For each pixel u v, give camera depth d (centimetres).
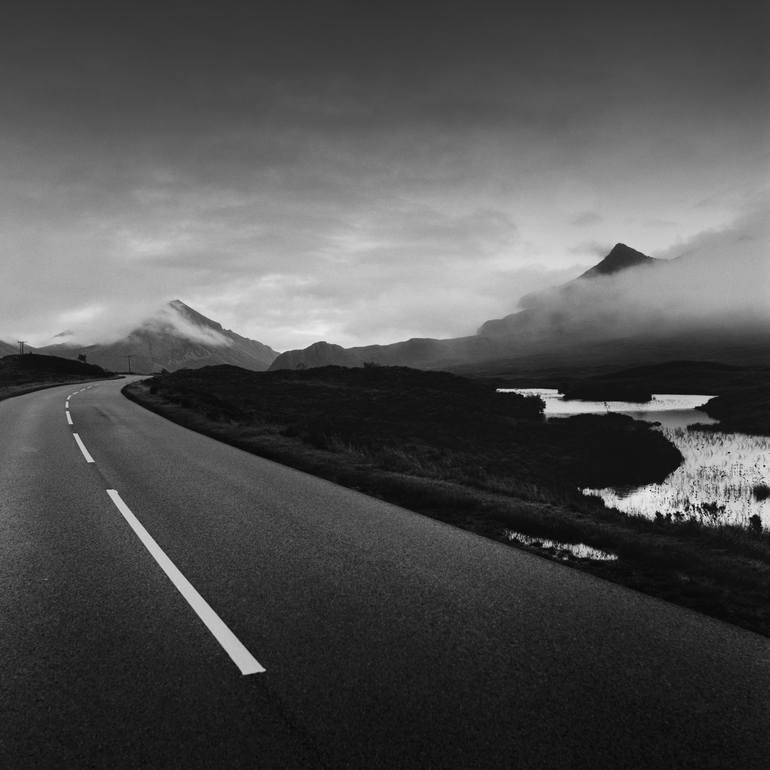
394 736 291
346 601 479
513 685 344
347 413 5041
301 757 274
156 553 608
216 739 287
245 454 1362
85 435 1656
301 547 638
